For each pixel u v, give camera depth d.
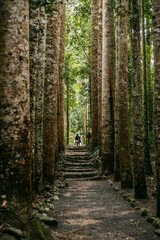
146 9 10.86
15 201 3.45
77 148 21.17
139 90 6.91
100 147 13.88
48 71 8.93
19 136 3.64
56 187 8.53
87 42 20.58
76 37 19.70
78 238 3.98
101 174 11.38
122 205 6.21
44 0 4.27
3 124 3.56
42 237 3.45
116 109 9.84
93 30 16.56
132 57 7.00
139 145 6.71
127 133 8.45
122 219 5.00
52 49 8.97
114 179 9.77
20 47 3.74
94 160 13.84
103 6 11.98
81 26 19.34
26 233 3.09
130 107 15.08
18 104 3.66
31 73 6.31
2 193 3.44
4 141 3.54
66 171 12.41
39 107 7.32
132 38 7.05
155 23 5.09
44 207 5.59
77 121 36.50
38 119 7.27
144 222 4.73
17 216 3.27
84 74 19.61
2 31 3.68
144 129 10.23
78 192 8.17
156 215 4.91
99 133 14.28
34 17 6.44
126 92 8.66
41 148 7.26
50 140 8.82
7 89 3.60
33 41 6.38
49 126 8.84
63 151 16.97
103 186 9.23
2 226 2.90
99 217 5.19
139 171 6.61
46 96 8.91
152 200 6.35
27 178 3.74
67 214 5.42
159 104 4.93
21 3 3.81
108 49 11.86
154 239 3.86
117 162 9.77
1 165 3.51
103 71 11.88
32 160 5.97
